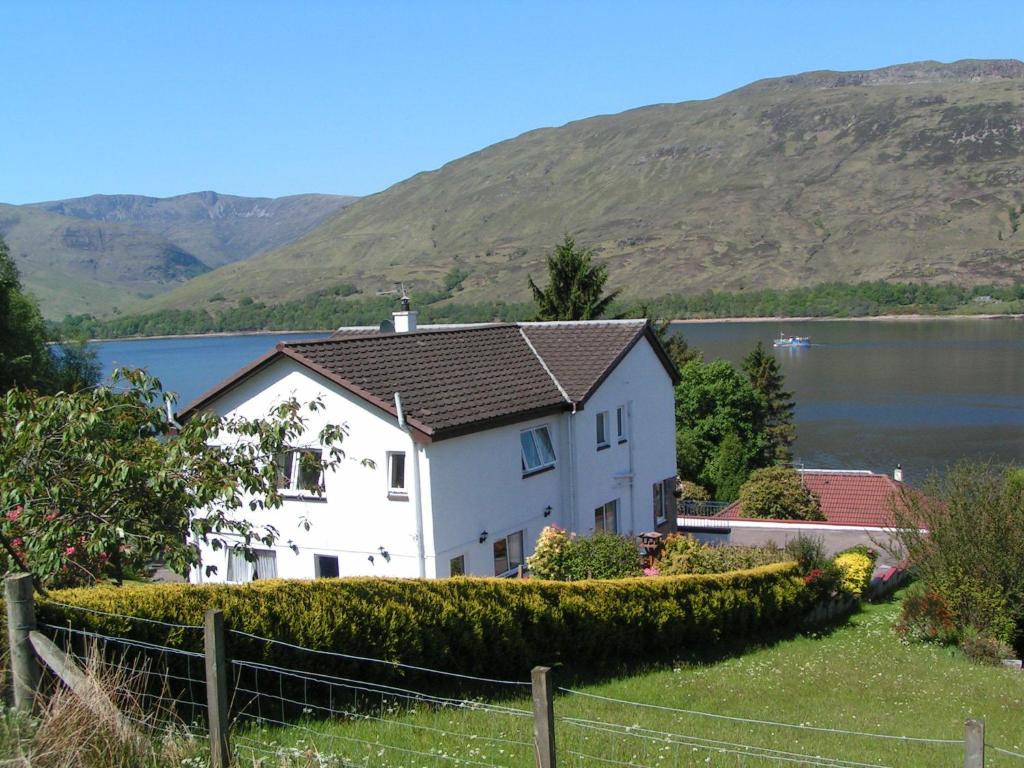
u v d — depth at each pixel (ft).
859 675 68.54
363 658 46.96
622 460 107.55
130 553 47.26
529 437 93.09
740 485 194.80
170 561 45.57
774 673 67.31
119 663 38.14
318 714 44.91
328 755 35.14
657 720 50.72
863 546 105.50
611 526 106.01
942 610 83.66
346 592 49.19
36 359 161.38
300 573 85.10
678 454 195.93
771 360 260.83
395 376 85.76
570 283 192.44
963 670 73.72
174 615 41.32
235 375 85.71
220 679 30.22
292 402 50.52
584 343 107.55
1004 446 293.64
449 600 54.54
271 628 44.73
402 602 51.67
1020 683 69.87
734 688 61.57
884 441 309.22
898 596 103.96
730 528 144.25
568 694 56.24
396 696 49.39
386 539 81.10
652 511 114.42
